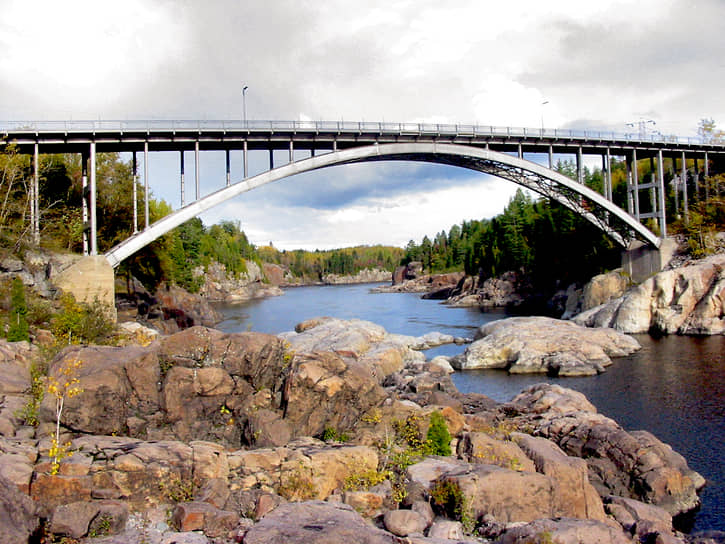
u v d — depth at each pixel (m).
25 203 36.88
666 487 15.25
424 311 81.81
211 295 126.50
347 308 90.56
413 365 31.72
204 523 9.42
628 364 34.66
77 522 8.63
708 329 44.12
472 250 118.44
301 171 40.97
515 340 36.66
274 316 75.88
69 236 38.94
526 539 9.39
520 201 113.44
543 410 22.09
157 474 10.53
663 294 47.28
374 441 15.16
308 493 11.45
